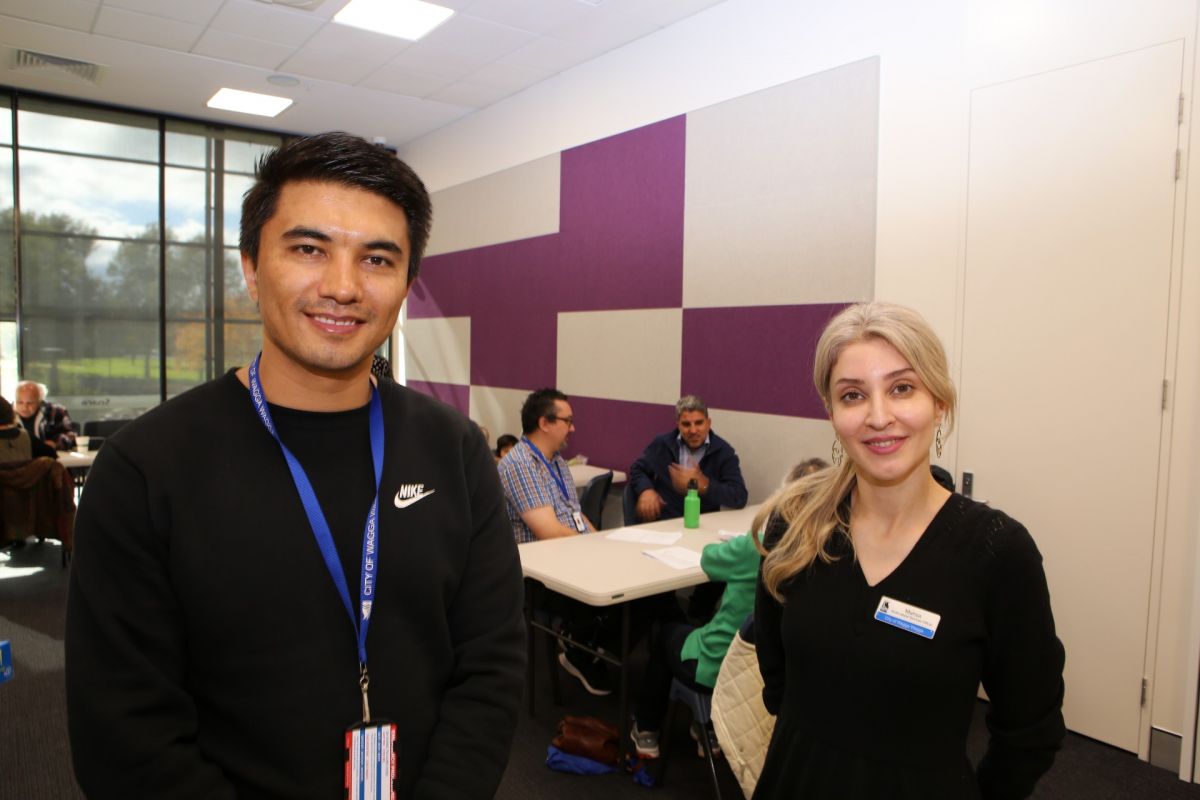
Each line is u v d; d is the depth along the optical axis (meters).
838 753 1.09
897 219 3.35
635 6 4.20
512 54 4.92
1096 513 2.75
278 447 0.89
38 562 4.88
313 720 0.84
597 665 3.04
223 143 6.63
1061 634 2.86
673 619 2.98
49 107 5.87
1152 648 2.62
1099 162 2.71
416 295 7.04
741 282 4.09
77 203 6.03
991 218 3.02
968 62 3.08
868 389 1.09
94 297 6.12
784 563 1.20
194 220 6.53
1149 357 2.60
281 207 0.86
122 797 0.77
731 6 4.09
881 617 1.08
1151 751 2.62
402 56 5.00
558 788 2.43
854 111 3.52
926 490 1.13
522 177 5.67
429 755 0.92
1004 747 1.11
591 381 5.12
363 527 0.91
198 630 0.82
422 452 0.98
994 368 3.02
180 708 0.81
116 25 4.56
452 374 6.57
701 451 3.94
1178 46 2.52
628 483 4.08
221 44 4.84
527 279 5.66
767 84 3.91
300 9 4.33
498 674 0.98
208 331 6.62
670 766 2.58
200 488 0.83
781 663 1.31
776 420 3.93
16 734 2.71
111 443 0.83
